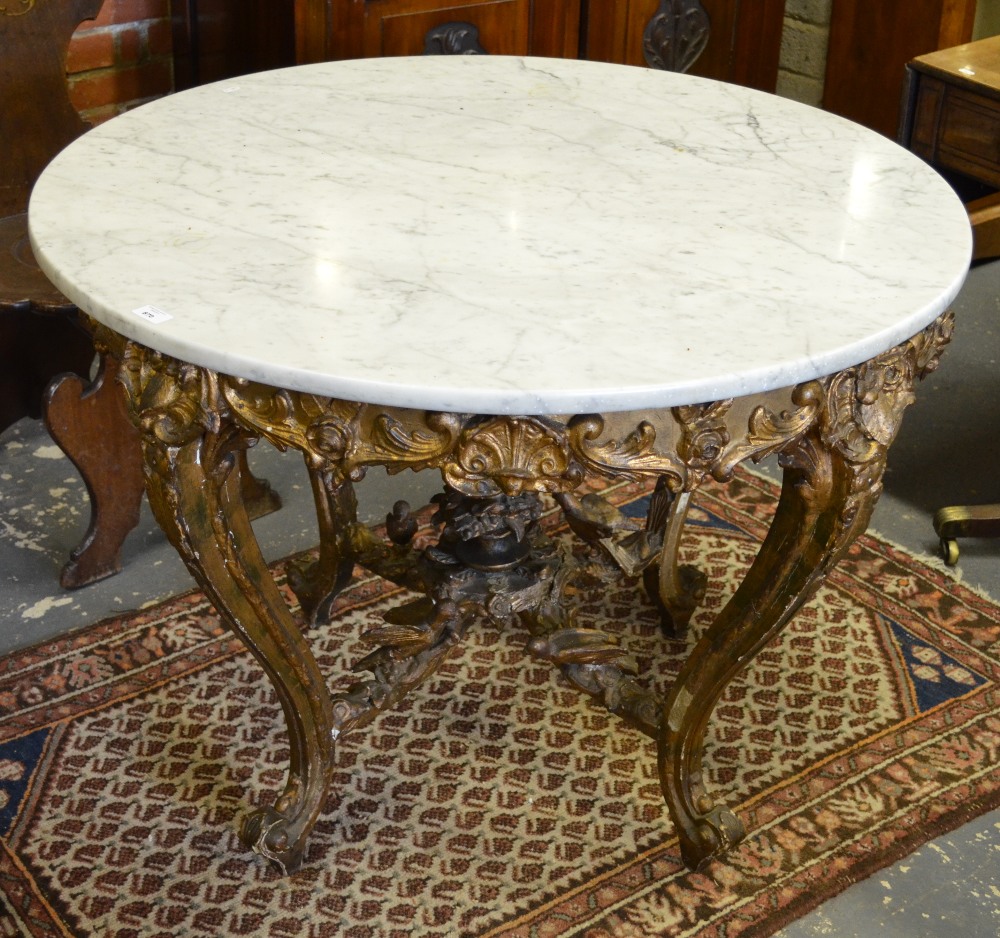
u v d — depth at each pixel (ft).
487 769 6.63
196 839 6.17
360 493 8.94
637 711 6.11
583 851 6.16
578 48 11.50
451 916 5.80
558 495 6.86
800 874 6.04
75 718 6.84
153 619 7.59
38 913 5.74
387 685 6.16
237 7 10.14
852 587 8.01
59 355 8.79
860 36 12.89
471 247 5.09
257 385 4.57
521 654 7.43
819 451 4.91
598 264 4.98
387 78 7.00
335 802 6.40
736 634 5.47
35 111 8.54
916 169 5.97
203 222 5.25
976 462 9.45
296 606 7.78
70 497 8.77
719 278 4.90
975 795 6.48
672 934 5.72
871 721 6.97
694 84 7.04
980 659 7.45
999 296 11.66
